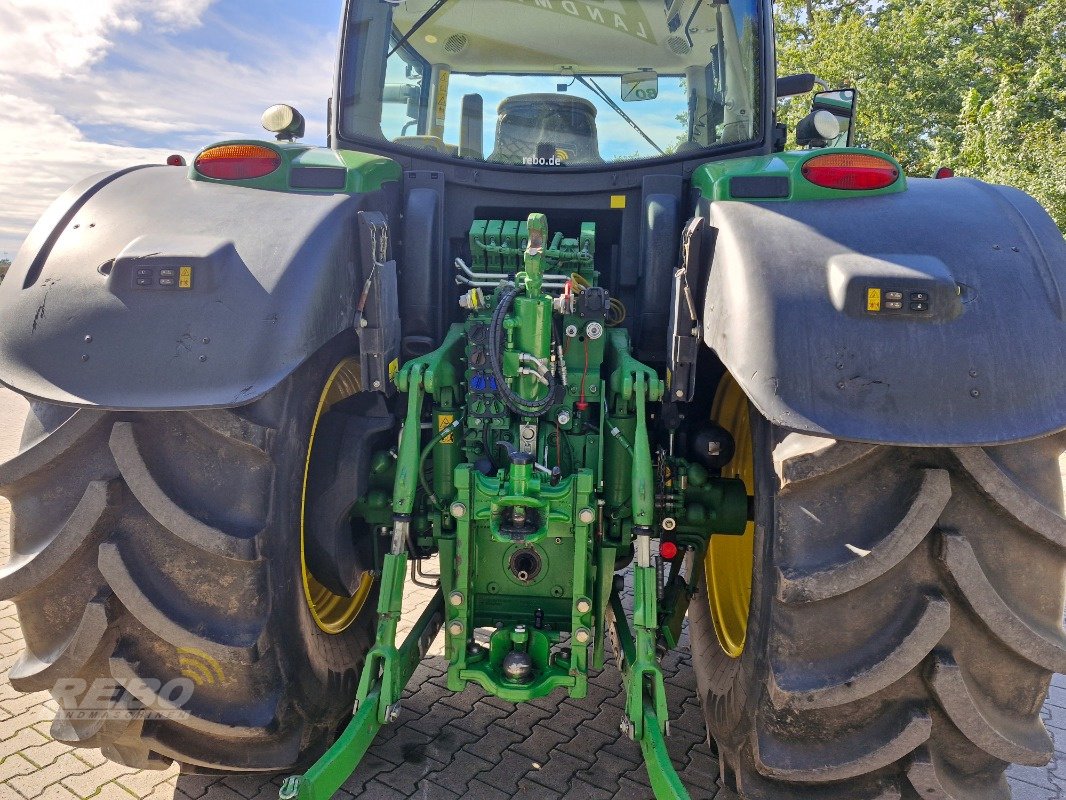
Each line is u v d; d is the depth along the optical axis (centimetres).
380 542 278
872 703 194
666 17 303
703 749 293
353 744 221
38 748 282
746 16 301
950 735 198
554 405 258
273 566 206
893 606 188
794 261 201
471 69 312
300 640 222
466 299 258
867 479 188
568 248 279
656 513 262
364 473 250
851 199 225
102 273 207
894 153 2267
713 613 292
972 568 182
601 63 308
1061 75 1906
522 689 241
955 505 187
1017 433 176
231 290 202
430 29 309
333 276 220
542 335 246
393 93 312
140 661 208
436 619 278
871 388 181
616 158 311
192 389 192
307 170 247
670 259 277
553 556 255
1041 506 185
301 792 201
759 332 192
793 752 199
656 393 242
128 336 197
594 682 340
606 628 301
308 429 223
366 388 242
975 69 2381
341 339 248
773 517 195
